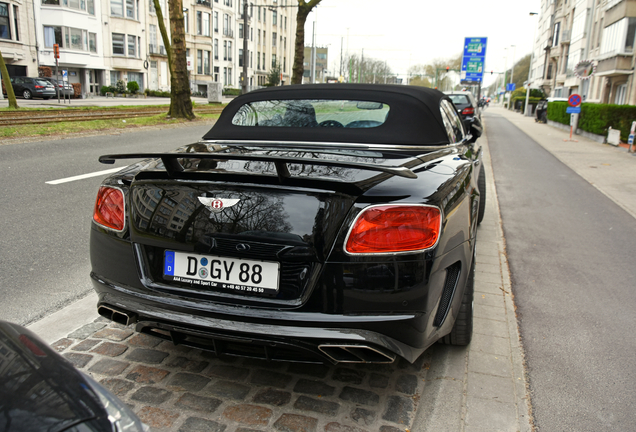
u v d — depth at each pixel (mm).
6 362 1195
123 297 2248
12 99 19828
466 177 2656
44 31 40438
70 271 3967
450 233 2193
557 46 59000
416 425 2197
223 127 3297
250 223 2023
